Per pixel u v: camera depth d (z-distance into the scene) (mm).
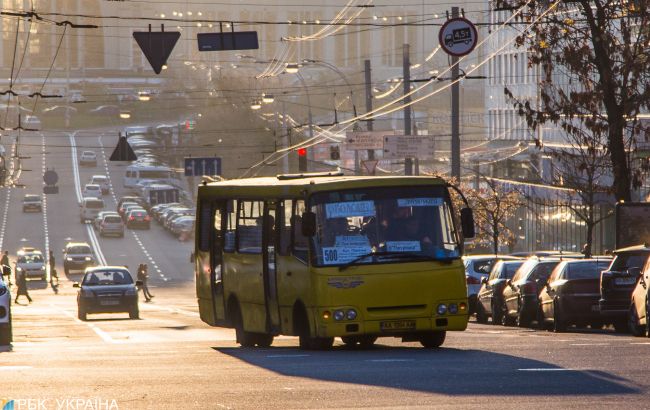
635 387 33781
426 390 33938
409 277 54500
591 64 99562
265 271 60812
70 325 103188
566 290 75438
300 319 56844
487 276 109000
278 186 59344
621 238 94625
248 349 57969
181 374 40656
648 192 155875
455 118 142375
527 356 45625
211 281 69188
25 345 66750
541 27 98688
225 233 66875
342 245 54719
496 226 167625
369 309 54281
